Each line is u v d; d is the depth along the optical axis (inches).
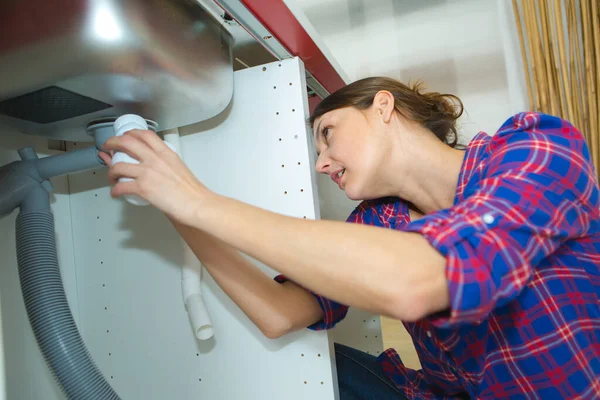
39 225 24.4
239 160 29.9
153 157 19.7
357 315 50.8
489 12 53.4
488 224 16.3
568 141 20.9
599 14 46.3
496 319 23.1
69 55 17.5
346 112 27.9
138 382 31.9
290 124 29.1
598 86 45.9
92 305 33.7
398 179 28.2
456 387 30.1
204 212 18.6
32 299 23.1
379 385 34.3
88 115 23.0
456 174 26.9
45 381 30.8
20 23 16.2
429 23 55.6
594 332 21.2
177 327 31.3
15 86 19.0
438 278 15.8
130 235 33.1
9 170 24.7
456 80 54.5
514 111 52.5
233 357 29.7
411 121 28.5
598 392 20.5
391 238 16.6
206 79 23.7
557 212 18.2
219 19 24.3
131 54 18.2
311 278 16.9
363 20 58.0
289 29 26.1
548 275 21.9
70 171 25.3
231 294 26.5
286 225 17.6
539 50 48.7
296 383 28.5
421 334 29.7
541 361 21.7
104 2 16.5
